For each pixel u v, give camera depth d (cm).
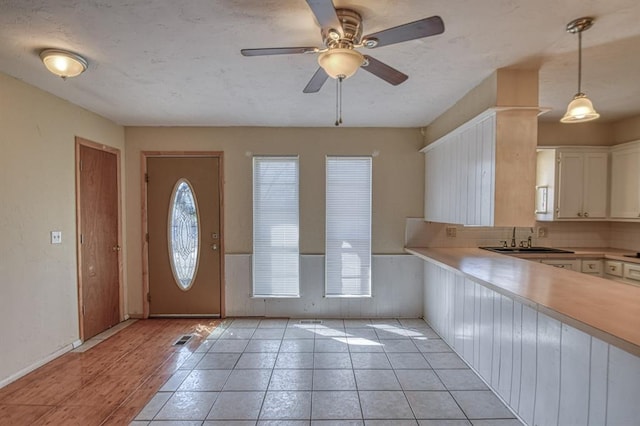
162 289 418
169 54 225
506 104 246
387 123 402
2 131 255
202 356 310
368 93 299
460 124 313
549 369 191
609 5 169
